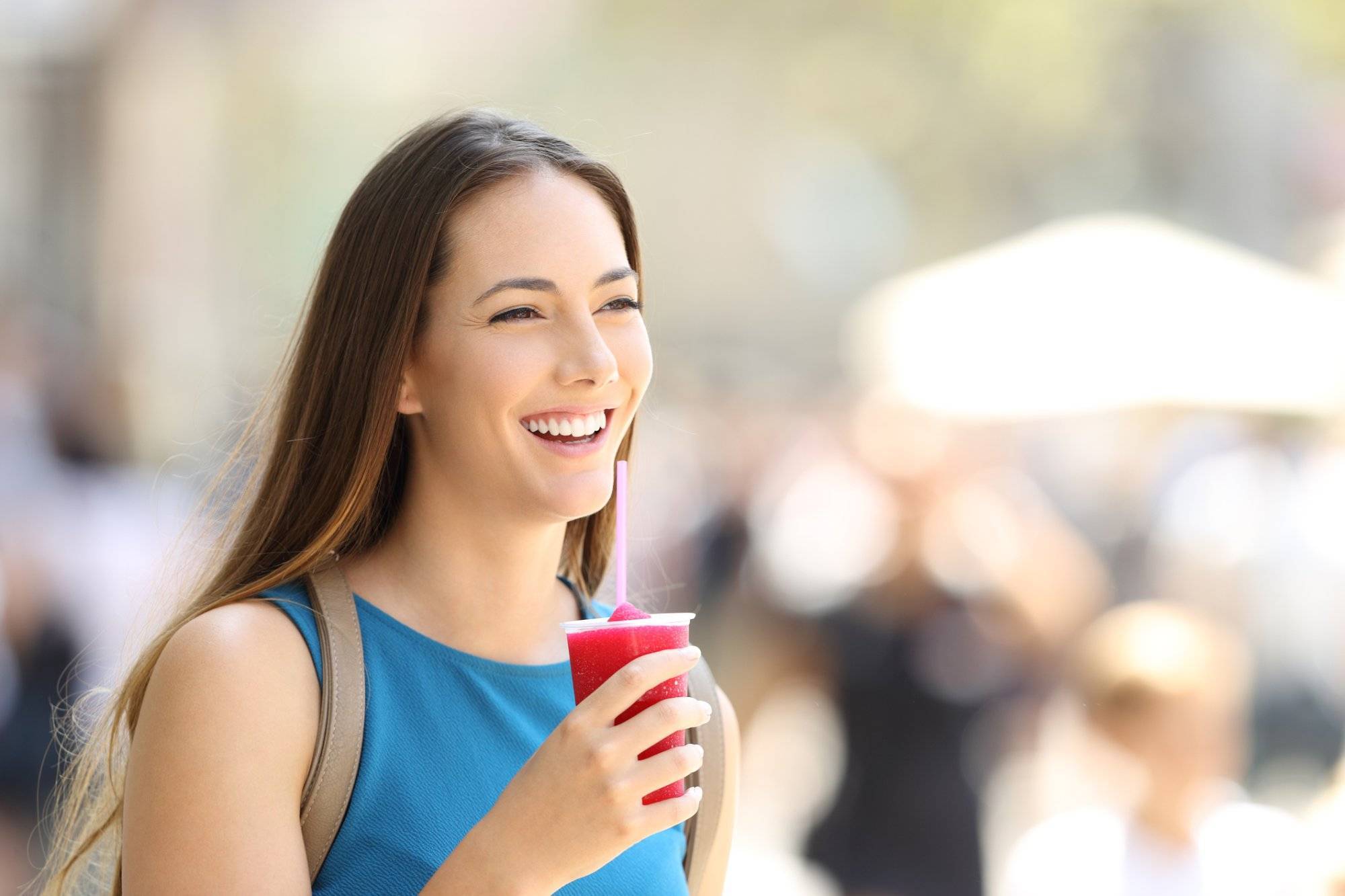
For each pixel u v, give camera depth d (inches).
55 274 1162.0
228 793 116.0
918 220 1517.0
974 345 836.0
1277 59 1344.7
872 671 345.1
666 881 133.5
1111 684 294.8
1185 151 1364.4
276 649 122.4
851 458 504.4
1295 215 1350.9
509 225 128.3
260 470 138.3
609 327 131.6
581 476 129.2
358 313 130.6
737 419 912.9
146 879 115.7
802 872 427.2
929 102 1464.1
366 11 1362.0
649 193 1565.0
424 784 125.2
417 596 134.6
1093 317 818.8
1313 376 772.0
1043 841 302.4
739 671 462.6
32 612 327.9
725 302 1581.0
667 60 1545.3
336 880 121.5
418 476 135.0
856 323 1080.8
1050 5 1355.8
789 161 1555.1
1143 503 661.3
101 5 1167.0
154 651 128.6
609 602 173.6
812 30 1508.4
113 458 423.8
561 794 109.7
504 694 133.7
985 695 344.5
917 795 341.1
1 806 320.8
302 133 1336.1
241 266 1253.7
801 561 481.4
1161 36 1348.4
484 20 1455.5
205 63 1250.0
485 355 127.1
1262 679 518.3
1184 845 289.6
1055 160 1428.4
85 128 1187.3
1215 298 817.5
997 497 448.1
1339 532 556.4
